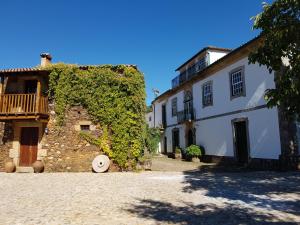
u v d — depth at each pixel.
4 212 6.62
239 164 17.84
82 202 7.67
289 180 10.97
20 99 16.14
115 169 15.30
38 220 5.93
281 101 7.57
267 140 15.16
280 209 6.71
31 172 15.38
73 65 16.06
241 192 8.88
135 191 9.30
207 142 22.00
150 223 5.70
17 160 15.87
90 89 15.75
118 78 15.78
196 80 24.14
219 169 16.33
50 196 8.54
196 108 24.02
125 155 15.27
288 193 8.56
